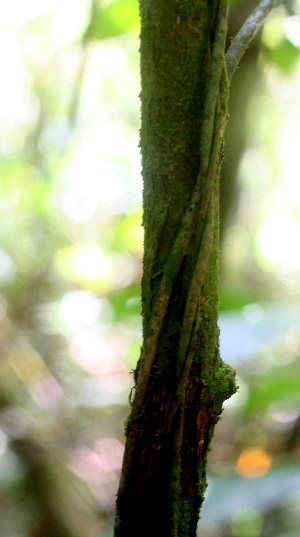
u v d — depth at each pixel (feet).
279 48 7.82
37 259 18.42
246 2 6.33
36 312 18.66
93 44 12.10
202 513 7.98
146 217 5.02
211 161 4.90
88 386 18.42
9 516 12.78
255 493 8.14
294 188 22.27
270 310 9.46
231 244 16.61
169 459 5.02
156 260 4.99
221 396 5.04
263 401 10.80
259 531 12.72
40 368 15.06
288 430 14.46
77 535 12.33
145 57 4.96
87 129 20.83
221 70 4.91
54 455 12.60
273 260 23.36
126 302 11.27
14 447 12.37
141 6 4.94
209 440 5.10
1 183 17.92
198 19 4.89
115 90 20.10
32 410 12.85
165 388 4.98
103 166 21.22
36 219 18.33
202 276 4.90
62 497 12.53
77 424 15.23
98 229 21.90
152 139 4.97
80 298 20.58
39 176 17.57
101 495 14.24
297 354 16.70
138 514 5.07
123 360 19.69
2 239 18.08
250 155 19.54
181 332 4.93
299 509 11.19
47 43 16.29
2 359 13.26
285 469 8.72
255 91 8.23
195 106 4.93
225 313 9.46
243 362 15.48
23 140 20.17
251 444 15.80
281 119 18.92
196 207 4.91
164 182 4.96
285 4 6.65
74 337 20.26
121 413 17.76
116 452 16.25
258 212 22.68
